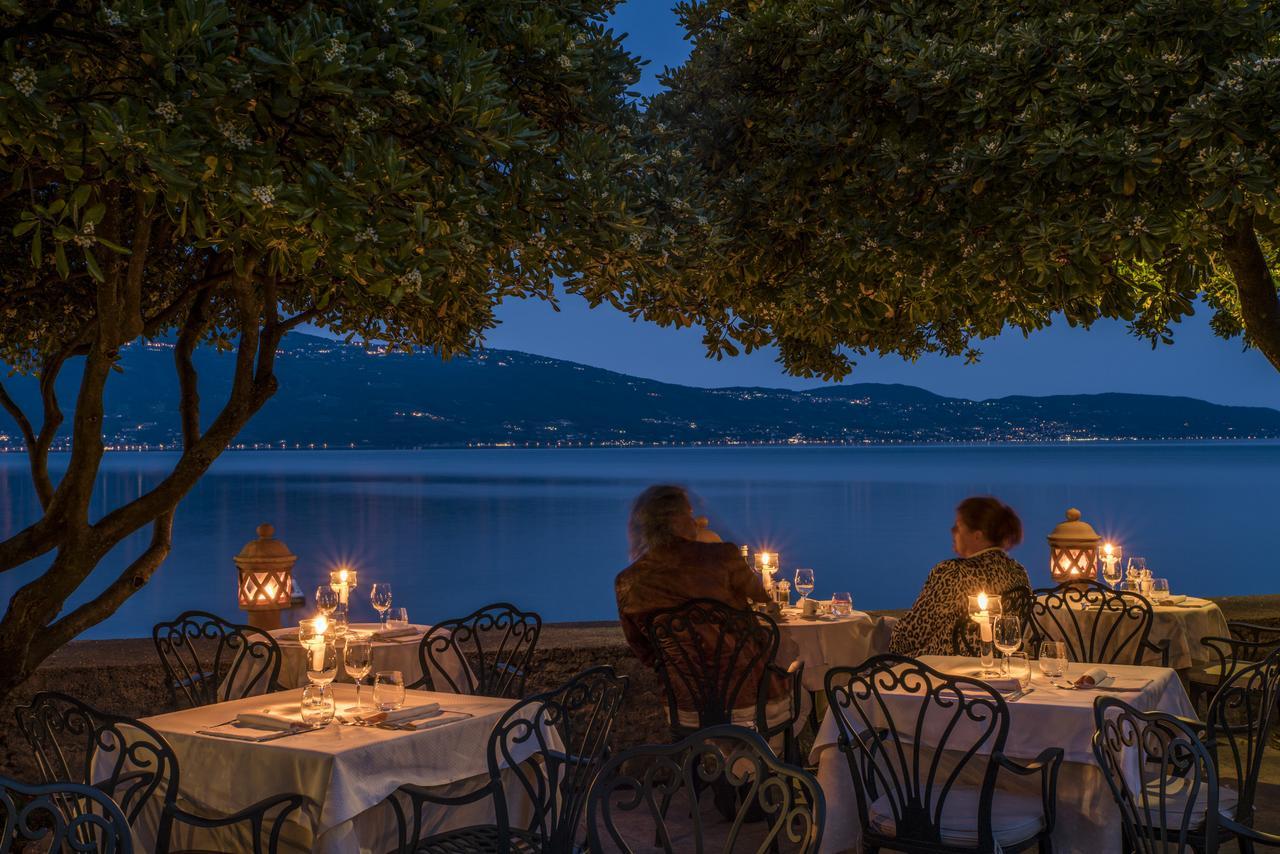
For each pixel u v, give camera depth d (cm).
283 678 639
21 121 321
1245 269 693
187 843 411
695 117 664
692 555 560
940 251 580
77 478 516
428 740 419
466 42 411
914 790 418
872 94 607
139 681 662
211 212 351
